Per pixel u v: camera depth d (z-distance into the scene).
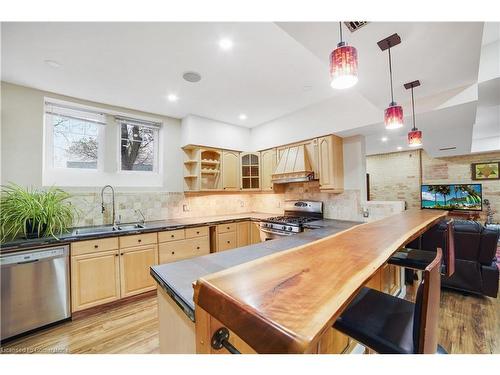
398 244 0.97
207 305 0.58
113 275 2.54
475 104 2.09
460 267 2.63
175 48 1.94
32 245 2.08
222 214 4.31
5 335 1.94
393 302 1.11
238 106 3.30
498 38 2.19
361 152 3.17
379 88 2.11
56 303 2.18
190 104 3.20
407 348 0.80
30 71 2.27
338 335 1.41
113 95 2.85
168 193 3.67
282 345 0.40
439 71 1.82
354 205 3.21
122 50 1.96
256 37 1.82
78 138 3.04
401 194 7.11
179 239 3.09
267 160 4.10
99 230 2.77
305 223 3.07
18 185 2.42
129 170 3.46
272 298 0.51
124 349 1.84
